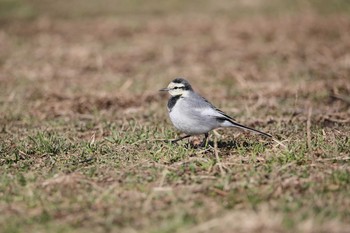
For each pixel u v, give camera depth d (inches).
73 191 407.2
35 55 1019.3
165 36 1177.4
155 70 916.0
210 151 495.5
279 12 1403.8
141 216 363.6
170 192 396.2
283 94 738.8
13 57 1003.3
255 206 371.6
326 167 440.5
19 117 653.9
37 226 354.9
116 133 552.4
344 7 1424.7
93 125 614.9
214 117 488.7
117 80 848.9
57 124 620.1
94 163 470.6
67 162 474.9
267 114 644.1
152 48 1070.4
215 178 424.5
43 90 782.5
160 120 625.9
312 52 1002.7
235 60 968.9
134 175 434.6
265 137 542.3
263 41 1112.2
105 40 1144.2
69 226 353.1
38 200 393.4
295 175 422.9
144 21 1331.2
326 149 480.7
